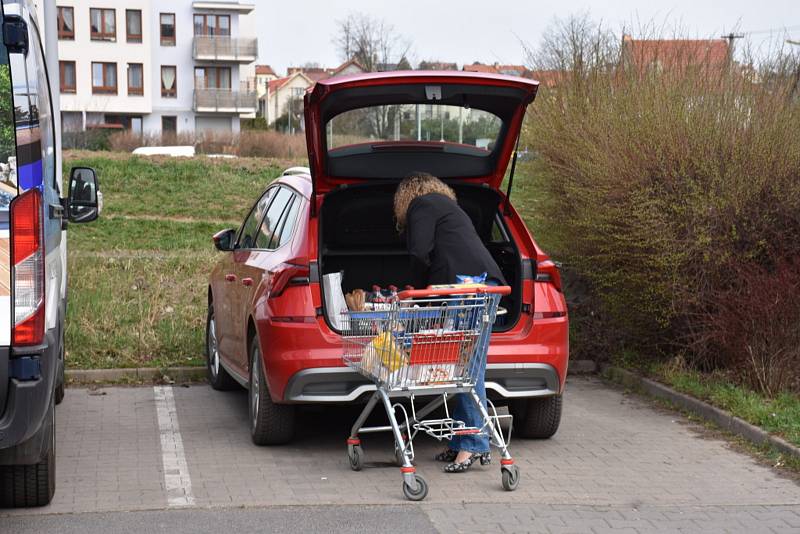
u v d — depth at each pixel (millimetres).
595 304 10023
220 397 8531
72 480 5914
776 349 7992
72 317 10352
